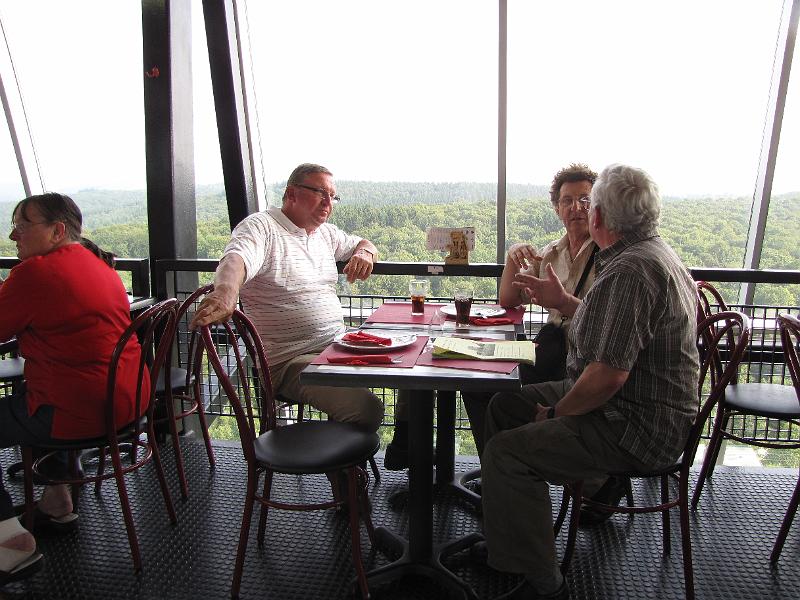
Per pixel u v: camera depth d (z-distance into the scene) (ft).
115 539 7.88
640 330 5.80
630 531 8.00
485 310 8.81
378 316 8.53
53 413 7.07
